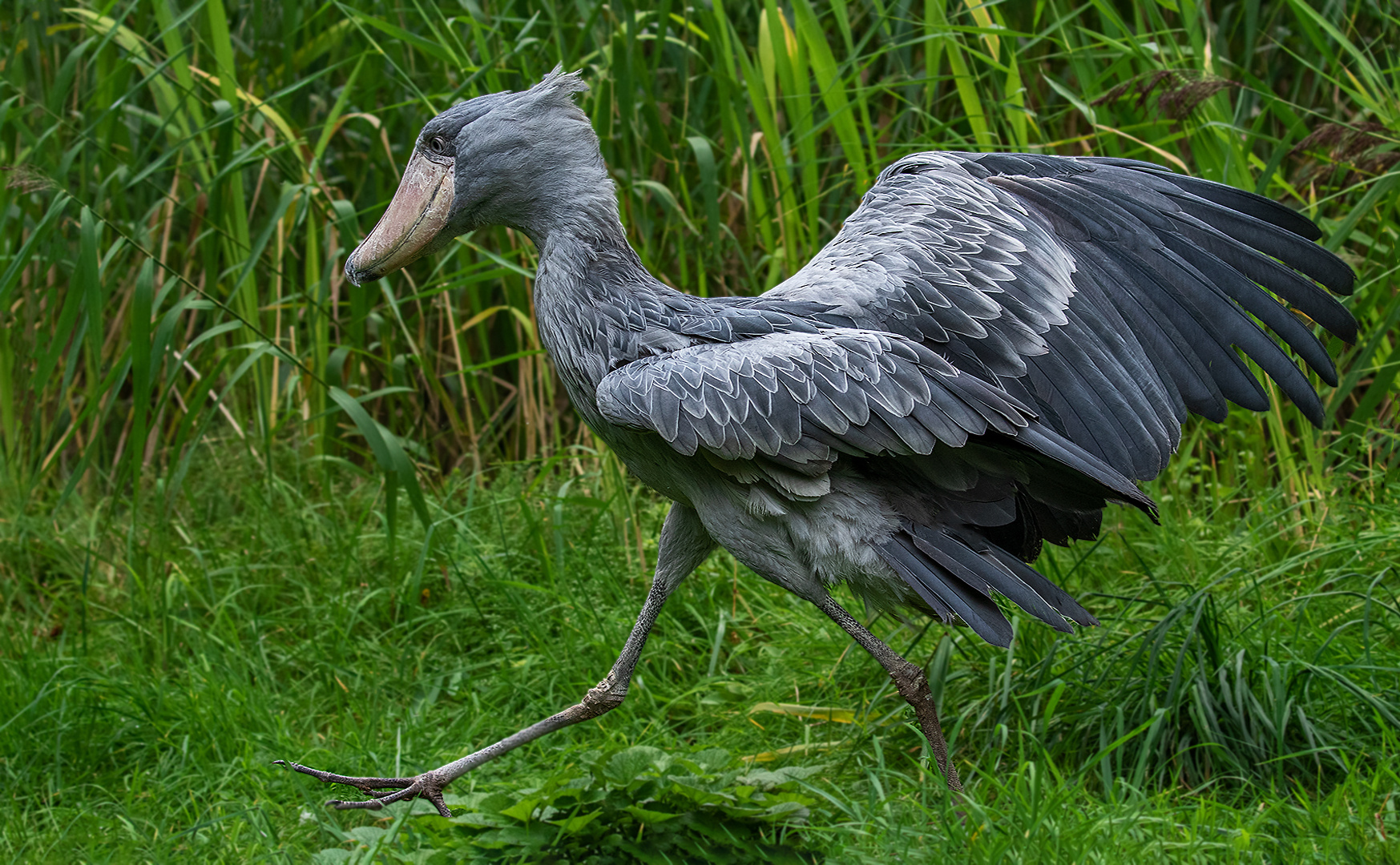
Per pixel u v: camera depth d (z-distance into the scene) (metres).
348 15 10.25
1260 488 9.70
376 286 11.45
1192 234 6.86
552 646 8.90
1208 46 9.62
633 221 10.39
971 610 6.08
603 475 10.09
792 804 6.52
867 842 6.37
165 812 7.25
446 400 11.16
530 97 6.60
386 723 8.21
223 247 11.29
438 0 11.34
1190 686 7.23
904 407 5.95
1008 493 6.45
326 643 9.11
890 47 9.93
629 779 6.41
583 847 6.43
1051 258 6.63
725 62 10.09
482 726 8.18
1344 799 6.37
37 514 10.72
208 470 10.98
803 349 6.09
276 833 6.97
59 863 6.74
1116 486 5.96
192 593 9.61
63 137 11.50
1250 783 6.87
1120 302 6.68
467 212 6.71
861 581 6.36
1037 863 5.96
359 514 10.59
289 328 11.56
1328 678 7.04
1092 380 6.45
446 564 9.80
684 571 7.07
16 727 7.86
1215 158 9.52
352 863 6.24
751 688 8.34
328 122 10.19
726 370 6.09
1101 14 10.52
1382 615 7.82
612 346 6.46
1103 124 10.46
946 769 6.52
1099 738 7.38
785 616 8.93
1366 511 8.99
